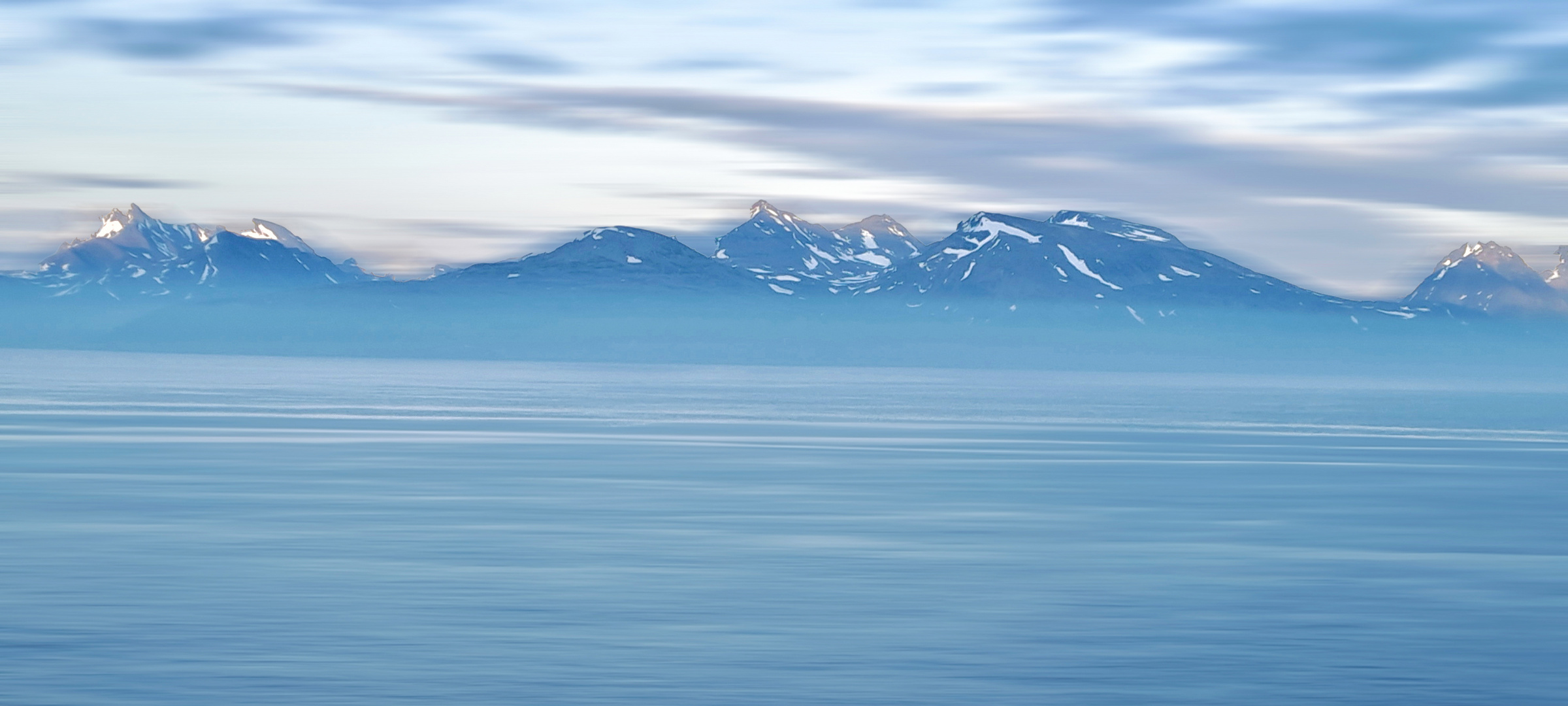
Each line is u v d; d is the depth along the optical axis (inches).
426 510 1300.4
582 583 882.1
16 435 2472.9
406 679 629.0
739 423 3336.6
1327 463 2053.4
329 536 1099.3
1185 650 706.2
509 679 631.8
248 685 613.9
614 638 719.1
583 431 2864.2
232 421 3058.6
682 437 2647.6
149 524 1170.0
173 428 2758.4
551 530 1154.0
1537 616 799.7
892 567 967.0
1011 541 1116.5
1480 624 778.2
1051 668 665.0
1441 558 1033.5
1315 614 802.2
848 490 1549.0
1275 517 1305.4
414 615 771.4
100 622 741.9
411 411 3843.5
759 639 722.2
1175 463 2030.0
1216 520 1275.8
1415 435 2972.4
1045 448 2402.8
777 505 1376.7
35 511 1258.6
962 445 2466.8
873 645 710.5
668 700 599.2
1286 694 620.4
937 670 658.8
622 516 1263.5
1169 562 1002.7
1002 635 738.8
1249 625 770.2
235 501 1357.0
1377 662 681.6
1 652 669.9
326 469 1776.6
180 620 749.3
